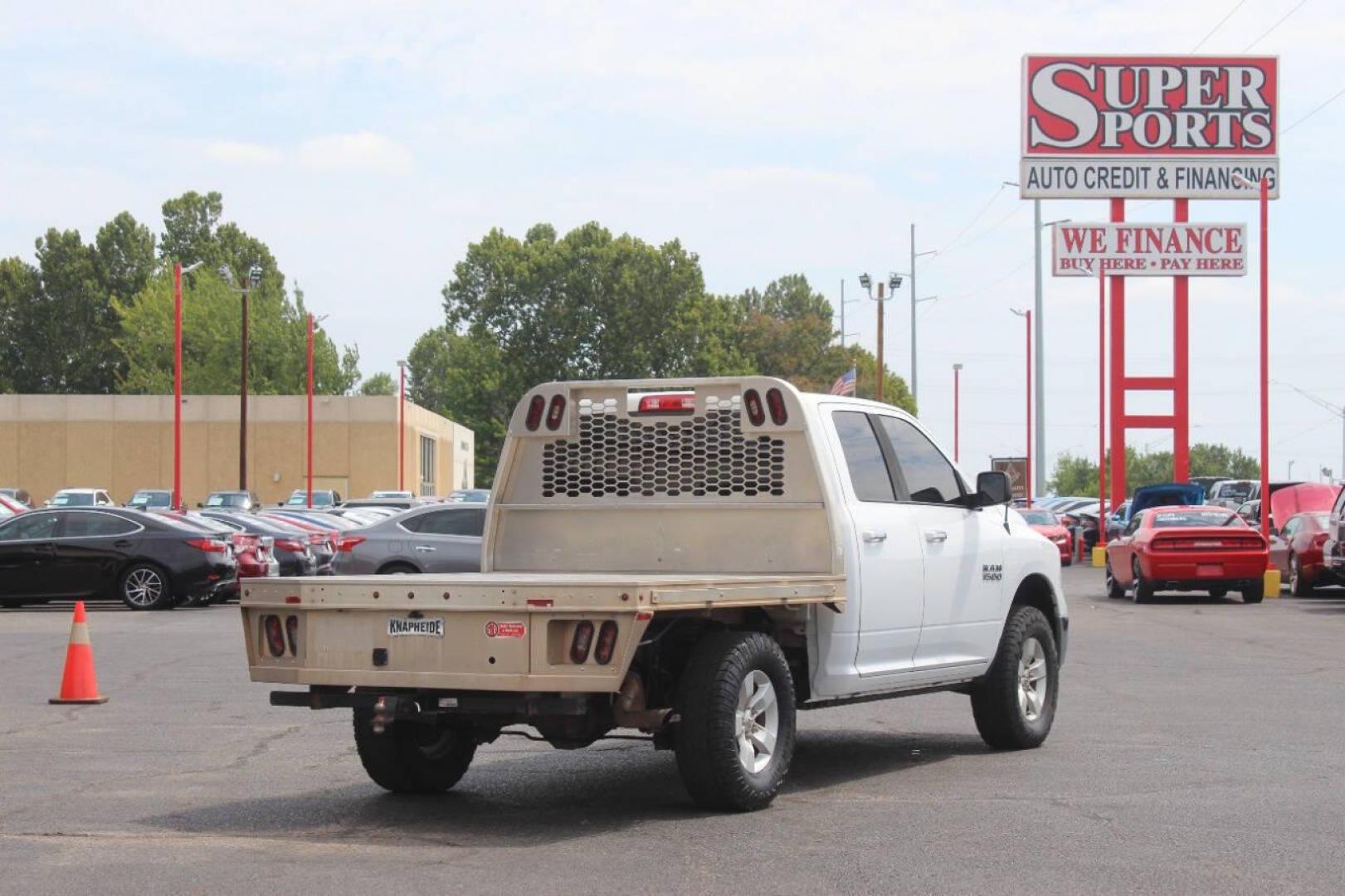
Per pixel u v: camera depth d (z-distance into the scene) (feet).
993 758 36.24
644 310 351.87
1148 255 173.06
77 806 29.99
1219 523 99.50
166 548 89.56
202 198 424.05
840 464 32.55
